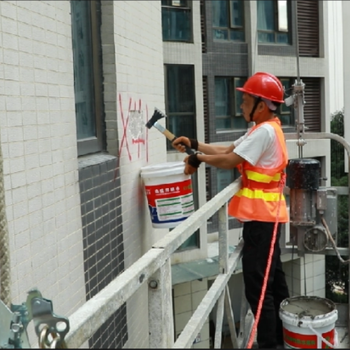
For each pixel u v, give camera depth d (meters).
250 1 12.23
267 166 3.02
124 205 4.56
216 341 2.50
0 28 2.73
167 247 1.68
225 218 2.71
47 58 3.27
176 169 4.29
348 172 2.88
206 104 12.39
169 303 1.71
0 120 2.69
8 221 2.71
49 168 3.22
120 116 4.47
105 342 3.97
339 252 2.97
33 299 1.15
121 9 4.56
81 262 3.67
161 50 5.96
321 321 2.47
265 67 11.99
